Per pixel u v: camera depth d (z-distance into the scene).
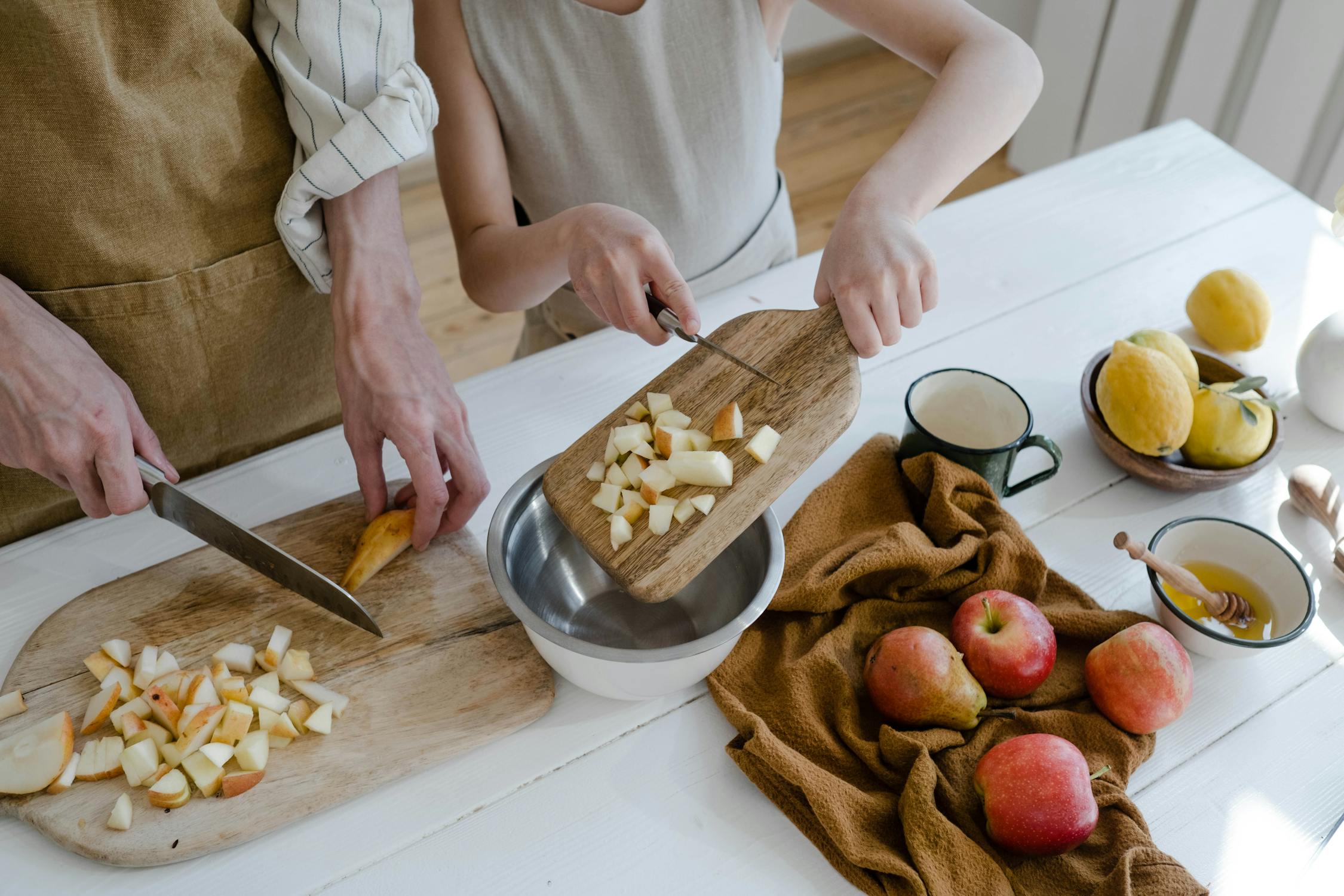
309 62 0.93
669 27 1.17
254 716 0.79
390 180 1.02
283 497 1.01
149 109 0.90
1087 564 0.96
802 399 0.84
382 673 0.83
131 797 0.74
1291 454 1.06
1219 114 2.37
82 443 0.82
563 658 0.77
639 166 1.25
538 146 1.22
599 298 0.95
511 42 1.15
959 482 0.93
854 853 0.72
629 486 0.80
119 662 0.82
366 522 0.96
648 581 0.74
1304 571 0.86
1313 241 1.33
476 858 0.74
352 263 0.97
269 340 1.11
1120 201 1.40
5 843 0.74
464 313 2.64
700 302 1.22
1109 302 1.24
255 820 0.74
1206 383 1.07
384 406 0.90
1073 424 1.09
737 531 0.77
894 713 0.80
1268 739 0.82
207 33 0.89
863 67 3.57
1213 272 1.17
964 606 0.84
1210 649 0.85
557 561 0.89
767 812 0.78
